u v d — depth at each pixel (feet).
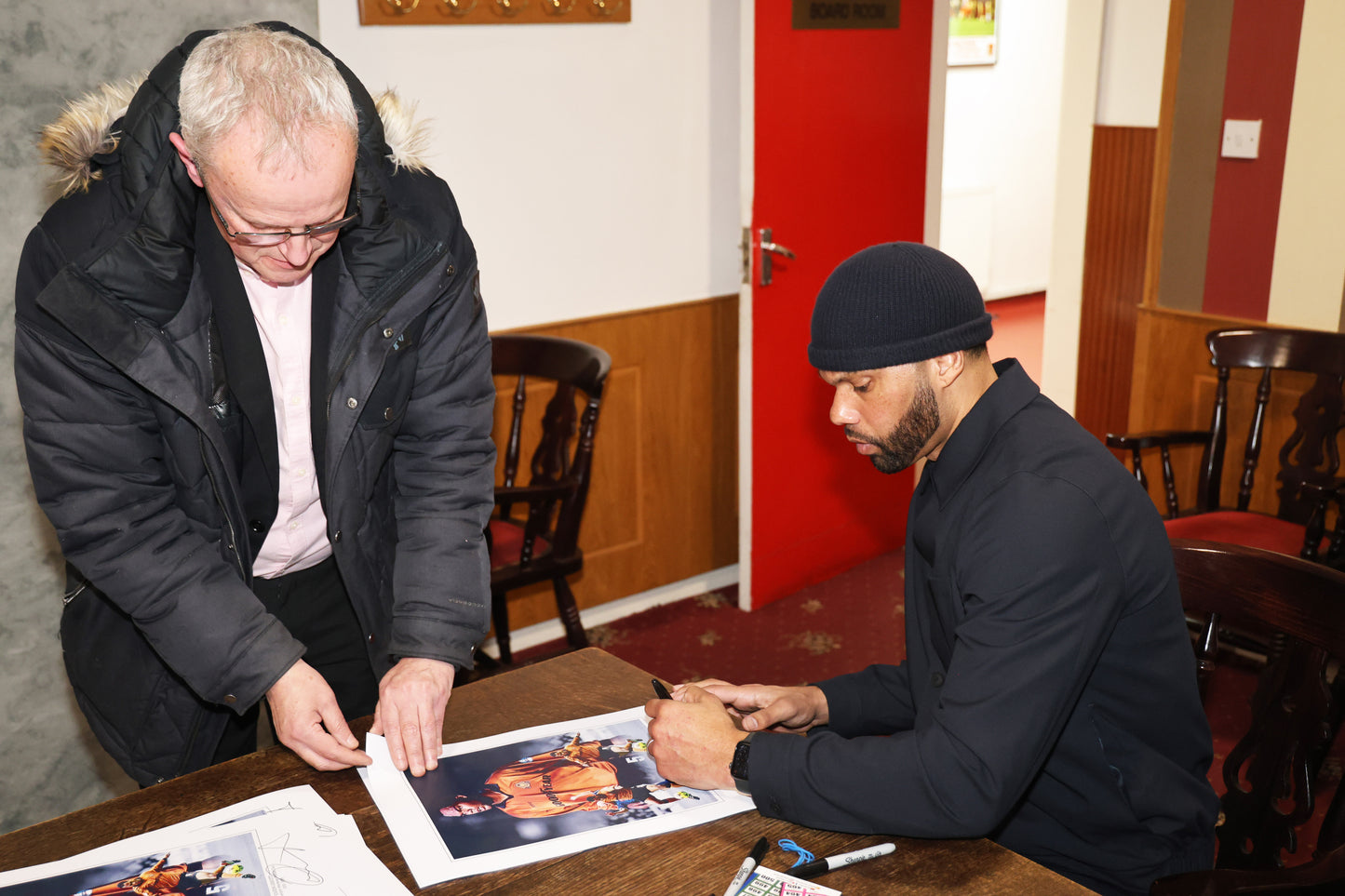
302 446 4.84
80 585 4.76
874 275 3.80
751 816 3.75
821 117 10.85
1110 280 13.10
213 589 4.30
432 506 4.84
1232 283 11.49
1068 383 13.98
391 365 4.67
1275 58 10.67
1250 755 4.49
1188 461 12.09
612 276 10.59
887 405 3.91
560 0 9.47
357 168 4.36
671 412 11.41
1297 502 9.34
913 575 4.41
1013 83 24.62
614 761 4.08
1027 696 3.53
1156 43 12.17
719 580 12.35
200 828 3.67
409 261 4.61
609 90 10.07
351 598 4.99
